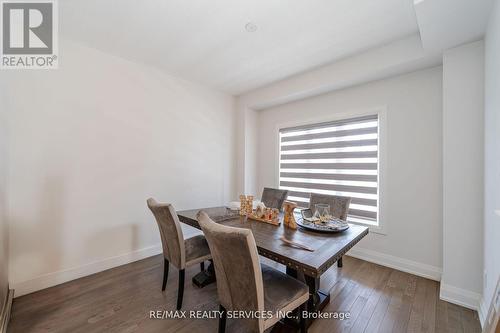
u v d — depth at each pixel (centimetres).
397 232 257
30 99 201
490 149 161
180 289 179
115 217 255
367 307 184
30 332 154
